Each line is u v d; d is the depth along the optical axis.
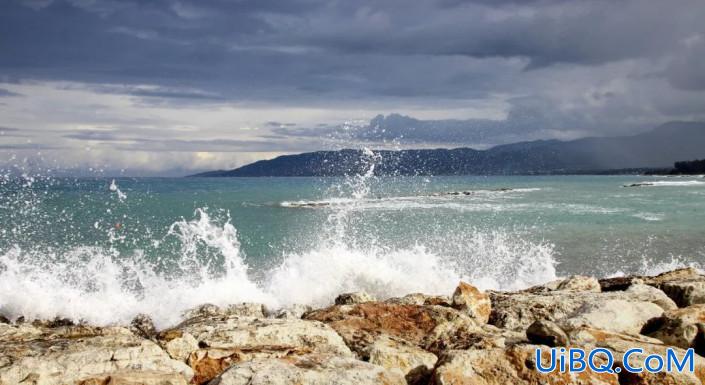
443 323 7.41
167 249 17.80
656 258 17.41
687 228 24.05
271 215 29.78
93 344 5.94
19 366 5.37
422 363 6.06
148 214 29.19
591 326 6.70
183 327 7.29
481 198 44.78
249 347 6.28
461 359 5.34
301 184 88.88
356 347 7.00
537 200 42.69
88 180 89.75
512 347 5.46
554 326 5.96
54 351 5.76
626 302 7.44
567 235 22.02
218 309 9.79
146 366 5.64
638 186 73.69
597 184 85.94
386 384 5.06
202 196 47.78
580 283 10.21
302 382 4.94
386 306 8.21
